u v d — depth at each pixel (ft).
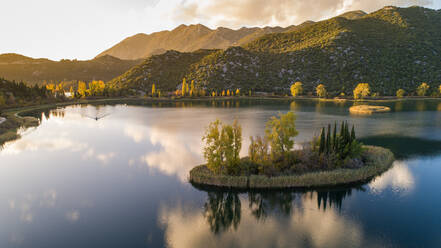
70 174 150.61
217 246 87.86
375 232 94.73
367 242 89.30
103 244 88.84
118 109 471.62
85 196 123.03
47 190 129.90
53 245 88.22
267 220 102.99
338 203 114.62
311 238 91.81
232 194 121.70
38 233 94.84
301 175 126.21
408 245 87.71
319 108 437.99
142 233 94.84
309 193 122.42
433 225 98.27
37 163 170.09
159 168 157.99
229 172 132.36
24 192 127.95
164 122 321.93
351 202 115.24
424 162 160.45
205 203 115.55
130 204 115.24
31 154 190.19
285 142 132.98
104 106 525.75
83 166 164.25
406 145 196.54
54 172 153.89
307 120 307.58
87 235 93.76
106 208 112.06
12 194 125.70
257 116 356.79
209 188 127.54
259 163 134.10
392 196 119.75
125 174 149.38
